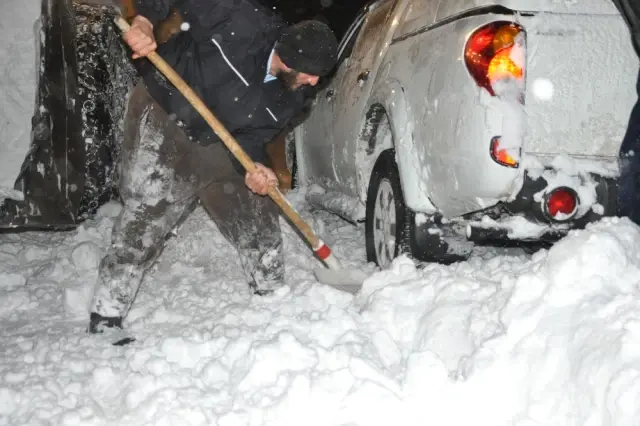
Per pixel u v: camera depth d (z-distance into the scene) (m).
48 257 5.84
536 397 2.98
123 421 3.17
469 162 4.04
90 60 6.50
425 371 3.21
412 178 4.59
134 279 4.19
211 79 3.91
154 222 4.15
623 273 3.30
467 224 4.29
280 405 3.17
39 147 4.70
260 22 3.88
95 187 6.54
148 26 3.88
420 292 4.02
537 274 3.38
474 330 3.53
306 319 3.97
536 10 4.04
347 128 5.74
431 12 4.78
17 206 4.63
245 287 5.11
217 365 3.54
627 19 3.97
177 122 3.97
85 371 3.71
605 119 4.08
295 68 3.77
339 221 7.25
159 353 3.76
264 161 4.34
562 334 3.06
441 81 4.28
